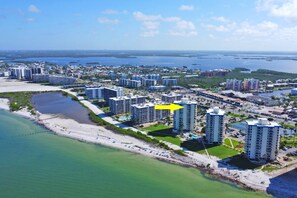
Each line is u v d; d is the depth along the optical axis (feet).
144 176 593.83
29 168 626.23
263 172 604.49
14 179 574.56
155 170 623.36
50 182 563.07
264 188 544.21
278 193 527.81
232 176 590.55
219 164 645.10
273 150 654.12
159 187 548.31
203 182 570.46
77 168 628.69
